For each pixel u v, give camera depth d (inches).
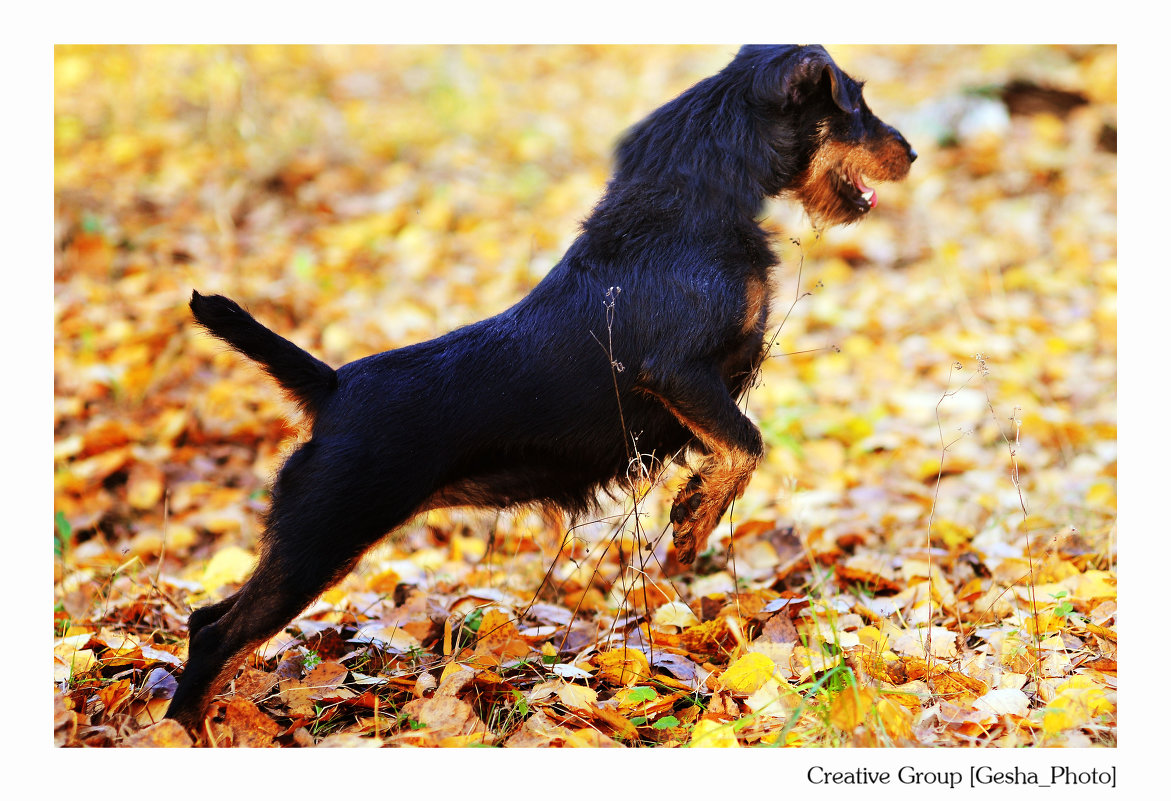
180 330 271.9
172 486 223.8
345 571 135.8
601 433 149.8
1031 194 360.5
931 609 158.1
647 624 159.5
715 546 200.8
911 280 319.0
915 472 226.8
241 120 370.0
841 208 172.1
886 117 406.6
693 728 128.2
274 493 136.4
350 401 138.4
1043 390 257.9
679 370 147.9
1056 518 201.2
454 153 391.2
